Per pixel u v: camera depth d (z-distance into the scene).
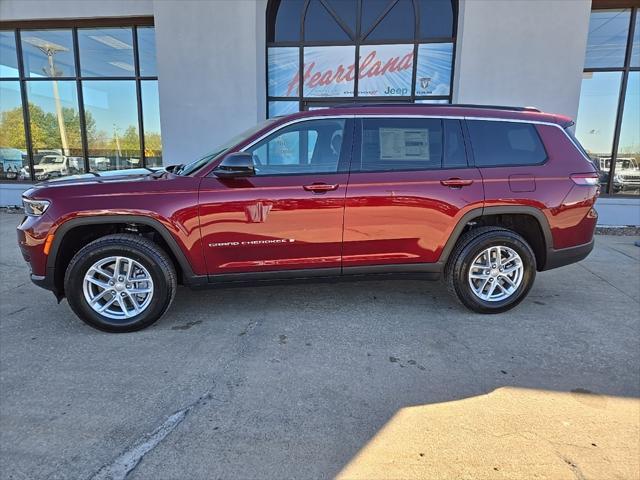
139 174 3.88
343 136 3.71
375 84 8.67
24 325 3.74
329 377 2.93
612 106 8.38
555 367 3.08
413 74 8.52
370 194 3.65
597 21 8.13
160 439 2.32
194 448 2.25
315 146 3.70
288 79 8.84
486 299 3.96
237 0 8.06
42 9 9.16
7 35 9.75
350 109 3.75
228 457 2.19
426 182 3.70
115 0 8.97
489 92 7.78
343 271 3.80
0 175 10.39
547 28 7.51
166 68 8.37
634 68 8.16
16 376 2.92
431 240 3.79
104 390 2.76
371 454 2.21
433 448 2.26
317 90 8.84
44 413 2.53
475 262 3.91
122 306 3.57
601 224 8.45
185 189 3.49
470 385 2.85
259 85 8.43
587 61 8.29
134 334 3.56
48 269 3.47
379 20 8.48
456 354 3.26
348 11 8.53
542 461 2.17
